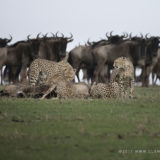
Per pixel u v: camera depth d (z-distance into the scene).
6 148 23.80
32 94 36.50
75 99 35.19
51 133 26.09
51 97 36.44
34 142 24.67
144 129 26.86
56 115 29.94
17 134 25.80
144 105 33.09
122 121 28.45
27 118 29.19
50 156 22.89
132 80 38.00
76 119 28.94
